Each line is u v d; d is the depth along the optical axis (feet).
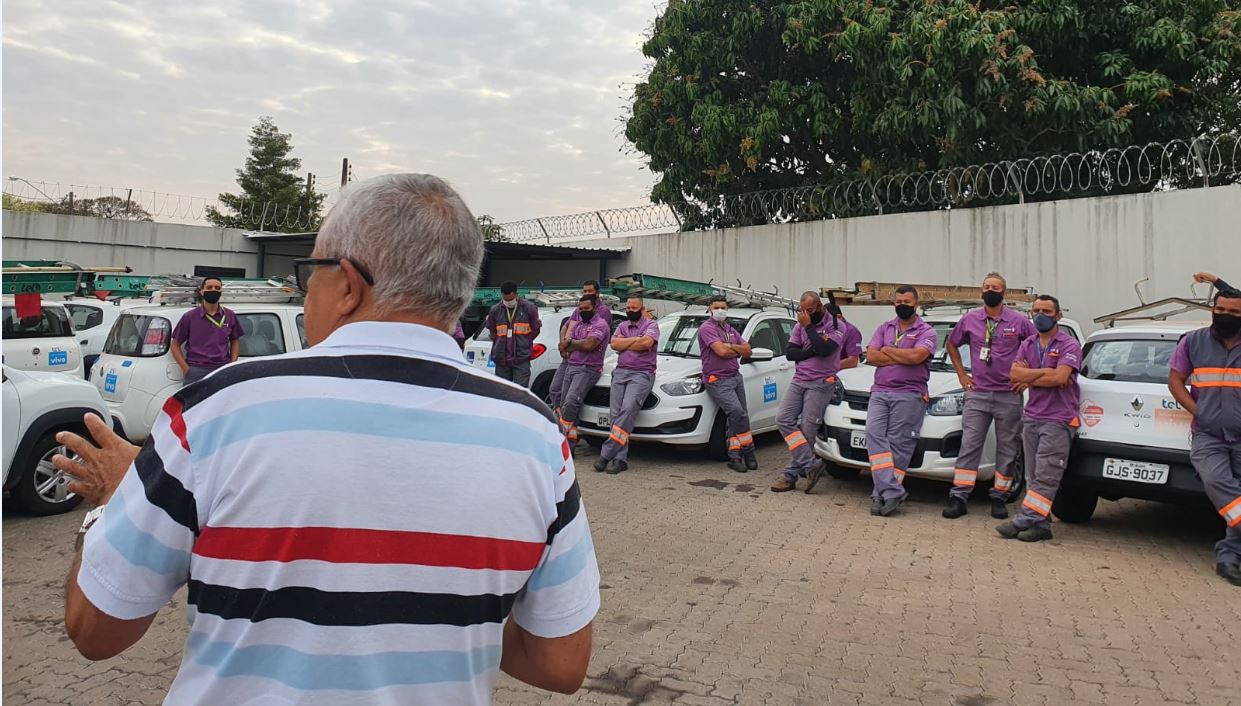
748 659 12.82
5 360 24.41
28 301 24.39
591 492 24.39
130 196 57.26
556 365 33.12
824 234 43.98
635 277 35.60
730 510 22.39
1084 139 39.42
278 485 3.80
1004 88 38.32
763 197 47.62
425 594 3.89
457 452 4.04
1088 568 17.47
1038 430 19.21
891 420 22.13
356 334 4.30
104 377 25.84
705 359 27.22
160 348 25.21
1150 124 42.09
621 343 26.94
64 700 11.34
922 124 39.68
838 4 41.93
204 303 25.17
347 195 4.60
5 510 20.63
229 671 3.81
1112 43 41.96
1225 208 31.99
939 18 38.81
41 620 14.11
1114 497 20.08
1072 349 18.58
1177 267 33.19
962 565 17.63
